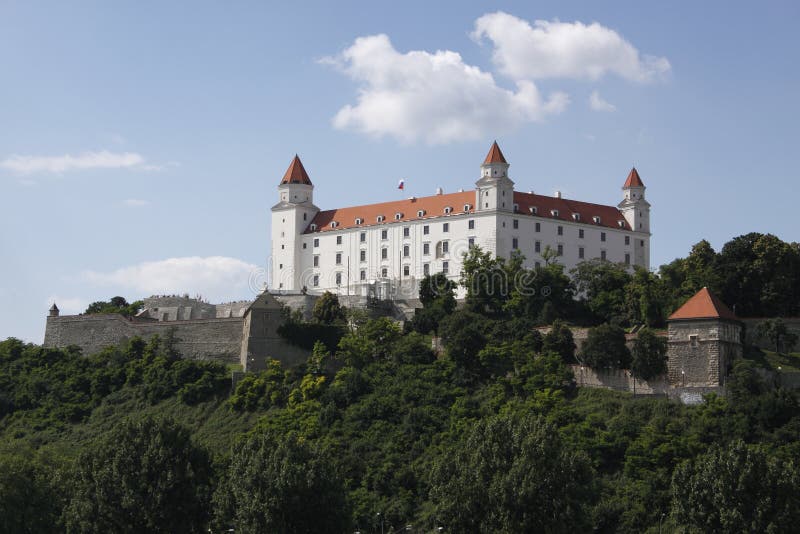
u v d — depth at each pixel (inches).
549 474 5615.2
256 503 5689.0
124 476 5974.4
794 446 6702.8
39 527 6043.3
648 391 7741.1
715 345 7618.1
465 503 5634.8
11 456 6318.9
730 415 7096.5
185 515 5974.4
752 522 5423.2
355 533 6422.2
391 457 7332.7
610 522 6446.9
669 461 6771.7
